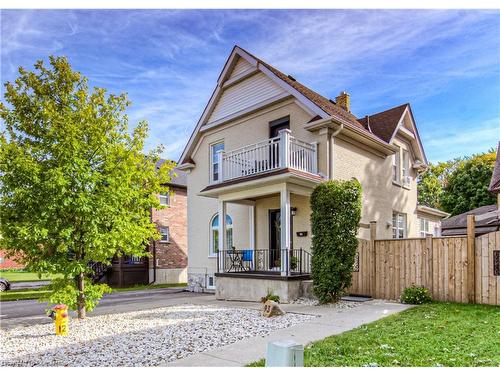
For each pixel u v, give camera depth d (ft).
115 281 68.13
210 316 30.04
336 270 33.81
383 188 53.52
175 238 79.92
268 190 39.96
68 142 28.58
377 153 52.21
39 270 28.32
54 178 26.71
